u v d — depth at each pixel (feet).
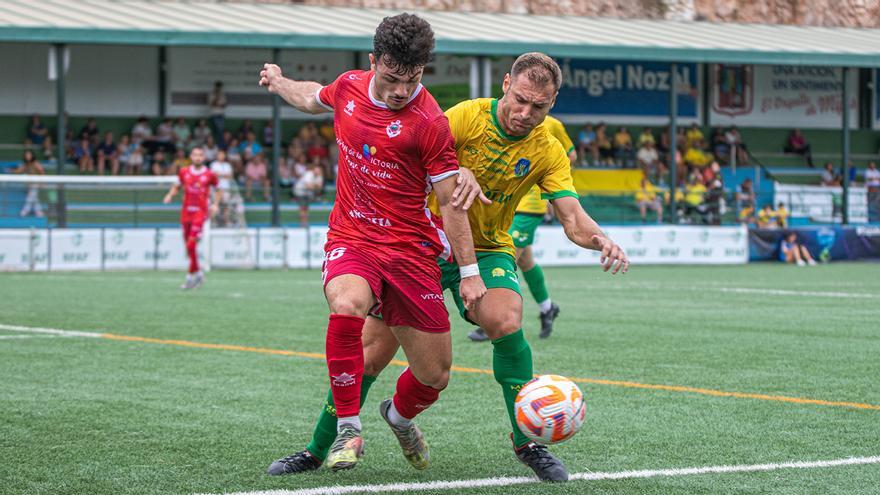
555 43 109.70
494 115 20.86
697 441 23.61
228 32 100.68
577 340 42.11
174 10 109.19
